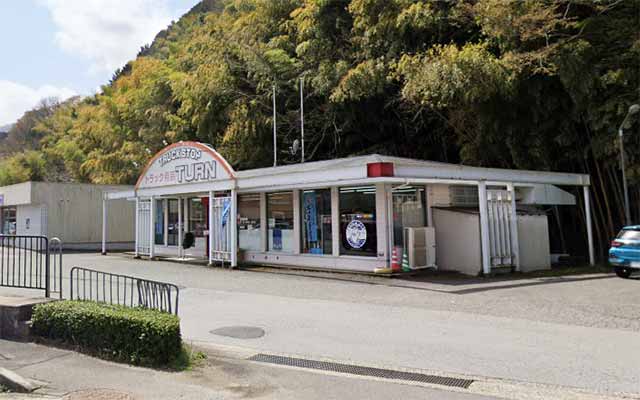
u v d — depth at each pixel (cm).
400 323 805
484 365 590
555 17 1522
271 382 536
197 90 2614
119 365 589
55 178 4984
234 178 1620
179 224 2073
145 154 3406
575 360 602
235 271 1538
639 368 570
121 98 3906
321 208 1559
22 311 695
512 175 1475
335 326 789
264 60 2512
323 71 2225
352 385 525
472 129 1809
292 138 2603
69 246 2706
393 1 1822
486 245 1383
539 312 880
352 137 2459
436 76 1520
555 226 1995
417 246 1419
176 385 524
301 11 2400
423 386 521
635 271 1316
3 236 887
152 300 741
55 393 502
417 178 1277
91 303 697
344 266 1473
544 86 1647
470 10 1611
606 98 1557
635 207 1652
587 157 1719
